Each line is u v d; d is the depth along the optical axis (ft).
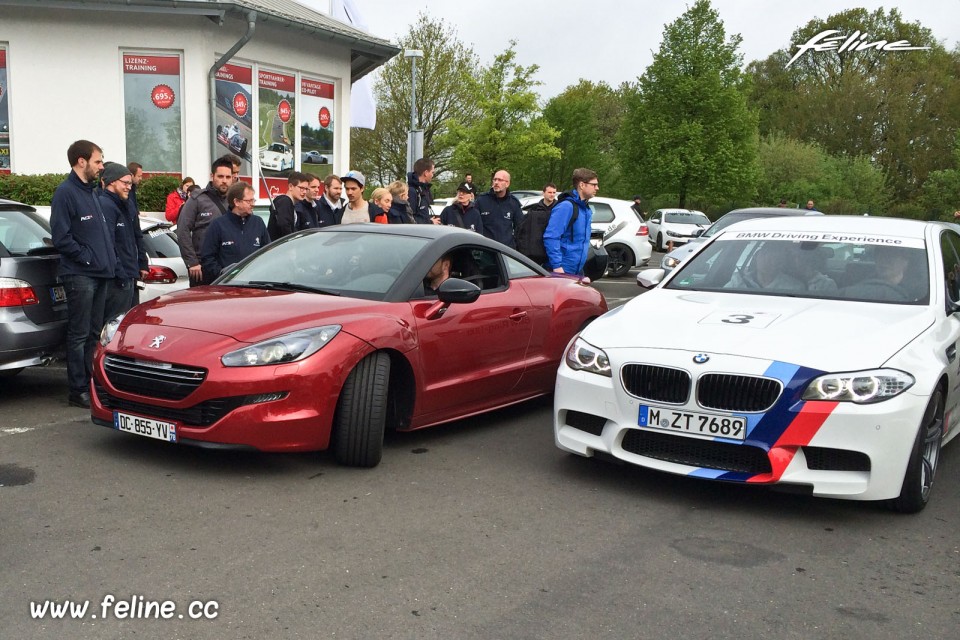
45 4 45.73
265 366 14.44
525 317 19.77
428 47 132.26
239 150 52.11
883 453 13.16
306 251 18.99
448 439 18.10
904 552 12.70
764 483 13.55
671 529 13.28
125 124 48.70
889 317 15.37
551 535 12.82
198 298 16.84
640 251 62.64
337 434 15.35
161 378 14.78
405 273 17.42
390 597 10.55
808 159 185.78
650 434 14.44
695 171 150.61
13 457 15.61
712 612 10.50
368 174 138.41
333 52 57.67
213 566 11.26
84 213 19.17
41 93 47.85
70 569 11.02
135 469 15.14
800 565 12.08
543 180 167.22
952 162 192.95
